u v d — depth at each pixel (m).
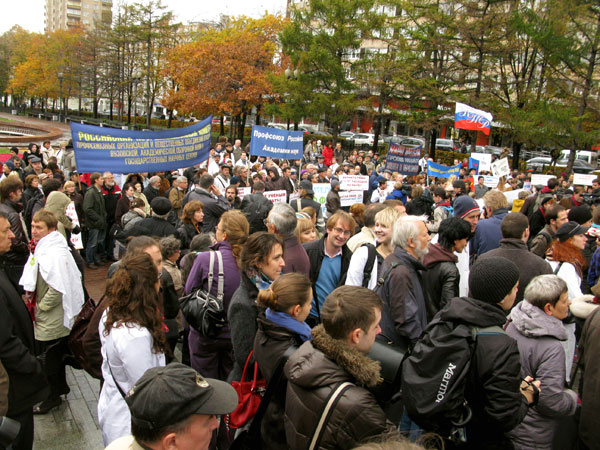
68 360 4.45
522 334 3.13
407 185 12.21
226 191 8.63
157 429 1.79
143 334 2.83
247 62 37.50
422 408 2.48
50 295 4.35
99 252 9.90
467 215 5.22
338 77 29.81
